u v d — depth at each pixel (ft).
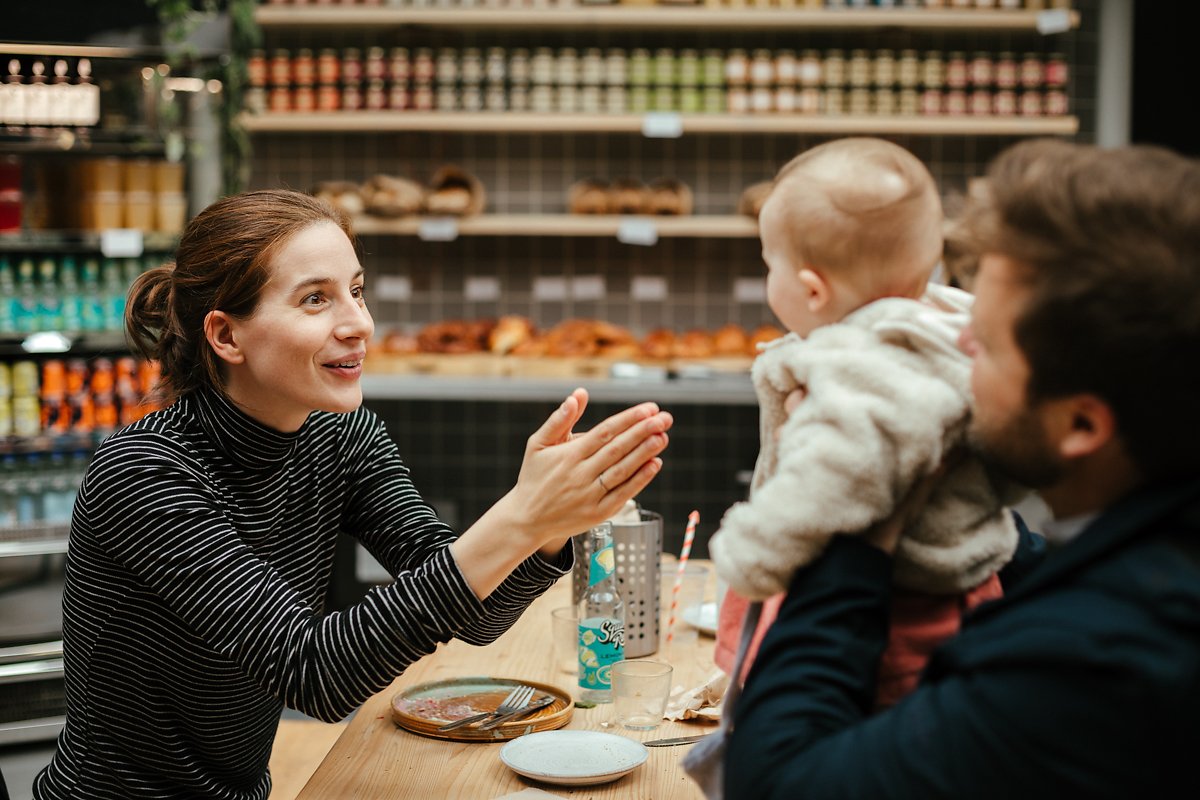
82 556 4.43
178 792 4.83
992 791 2.27
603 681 5.25
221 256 4.36
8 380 11.91
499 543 3.80
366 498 5.33
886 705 2.91
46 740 10.62
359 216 14.62
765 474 3.18
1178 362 2.24
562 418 3.78
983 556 2.93
